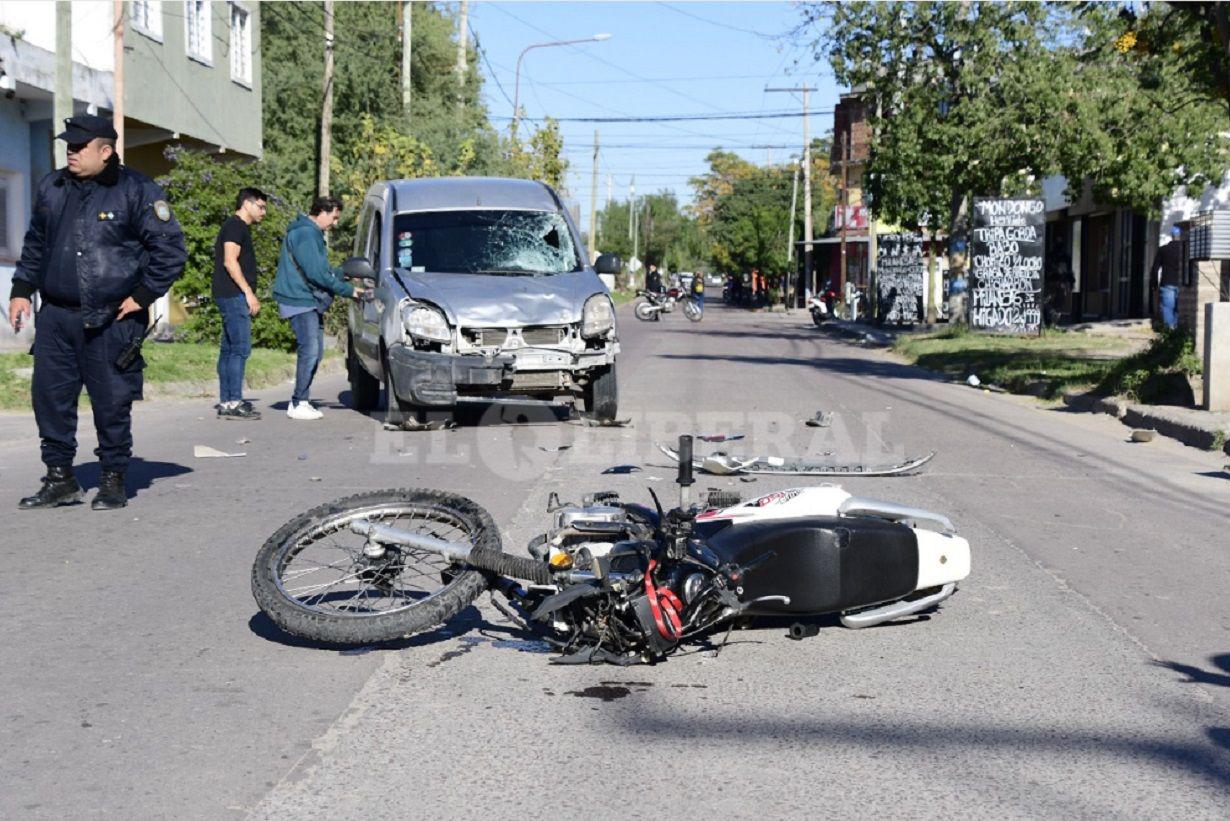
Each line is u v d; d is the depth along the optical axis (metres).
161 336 22.45
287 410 14.25
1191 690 4.92
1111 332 30.78
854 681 5.01
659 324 46.75
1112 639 5.59
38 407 8.12
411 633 5.02
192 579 6.44
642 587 4.98
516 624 5.58
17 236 20.62
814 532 5.36
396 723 4.49
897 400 16.19
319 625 4.99
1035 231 29.19
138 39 22.97
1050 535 7.73
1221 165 29.31
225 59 27.66
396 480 9.31
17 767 4.08
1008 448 11.55
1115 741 4.38
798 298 80.31
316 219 13.26
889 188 35.03
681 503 5.46
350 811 3.76
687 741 4.35
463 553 5.13
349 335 14.57
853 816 3.75
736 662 5.25
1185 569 6.90
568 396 12.67
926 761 4.18
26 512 8.11
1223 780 4.04
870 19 31.02
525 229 13.24
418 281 12.23
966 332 30.80
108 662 5.14
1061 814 3.77
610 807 3.80
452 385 11.58
